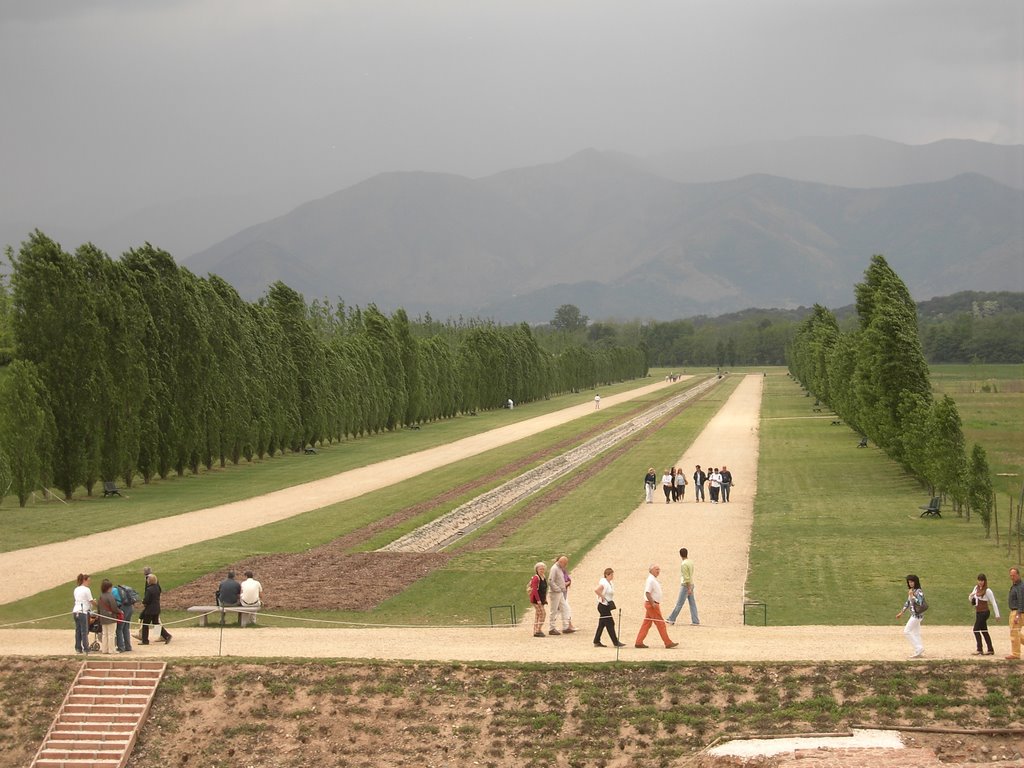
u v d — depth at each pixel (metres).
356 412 126.75
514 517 71.38
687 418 155.12
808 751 31.27
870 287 109.00
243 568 54.38
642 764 31.69
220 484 88.44
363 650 38.28
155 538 62.44
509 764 32.22
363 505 75.81
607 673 35.41
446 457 109.12
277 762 32.84
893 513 68.69
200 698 35.28
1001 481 79.50
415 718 34.12
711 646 37.81
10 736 34.25
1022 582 35.06
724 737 32.34
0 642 40.62
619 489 84.50
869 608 44.25
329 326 185.00
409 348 145.88
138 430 83.75
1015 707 32.75
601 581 38.12
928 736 32.00
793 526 65.00
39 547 59.59
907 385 81.12
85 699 35.22
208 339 95.62
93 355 79.44
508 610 45.78
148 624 40.00
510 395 194.12
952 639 38.44
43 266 78.25
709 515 70.50
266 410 105.00
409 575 52.88
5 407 74.19
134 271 88.81
